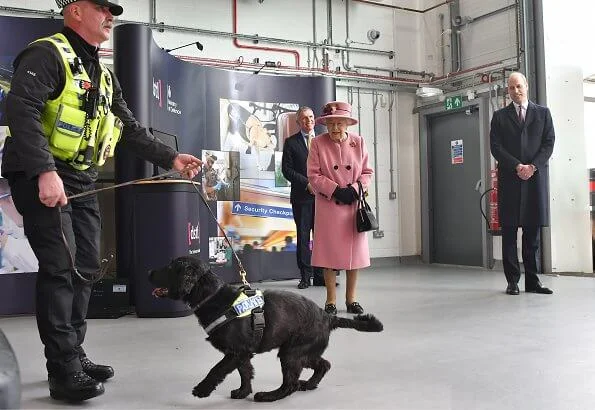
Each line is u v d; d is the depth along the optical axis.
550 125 5.23
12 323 4.27
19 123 2.13
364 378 2.65
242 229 6.42
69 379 2.35
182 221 4.53
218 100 6.31
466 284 5.99
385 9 8.56
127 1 6.85
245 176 6.48
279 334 2.29
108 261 2.75
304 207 5.96
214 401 2.37
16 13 6.29
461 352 3.10
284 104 6.77
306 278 6.02
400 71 8.62
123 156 4.77
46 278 2.32
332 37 8.16
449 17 8.35
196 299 2.26
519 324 3.83
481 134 7.73
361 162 4.37
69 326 2.38
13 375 1.26
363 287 5.84
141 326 4.06
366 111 8.38
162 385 2.59
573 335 3.47
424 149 8.66
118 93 2.72
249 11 7.59
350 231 4.31
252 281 6.48
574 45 6.91
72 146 2.33
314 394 2.43
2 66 4.53
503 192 5.23
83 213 2.57
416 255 8.75
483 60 7.92
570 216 6.82
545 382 2.54
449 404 2.27
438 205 8.59
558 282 5.92
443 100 8.28
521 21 6.93
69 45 2.33
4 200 4.58
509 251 5.22
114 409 2.29
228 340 2.20
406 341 3.38
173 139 5.13
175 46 7.11
